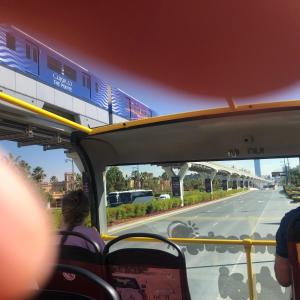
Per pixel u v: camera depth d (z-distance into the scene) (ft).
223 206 24.84
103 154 14.47
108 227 16.07
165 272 8.26
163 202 22.88
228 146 13.67
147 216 22.36
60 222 9.92
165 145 14.14
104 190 14.74
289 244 7.88
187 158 14.44
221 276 14.30
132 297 8.45
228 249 14.42
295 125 12.14
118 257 8.55
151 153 14.71
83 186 14.14
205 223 23.93
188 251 14.89
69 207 9.68
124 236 8.73
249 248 12.89
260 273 13.47
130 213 20.75
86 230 9.45
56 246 8.89
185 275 8.16
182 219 22.09
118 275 8.57
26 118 11.23
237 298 13.97
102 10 9.17
